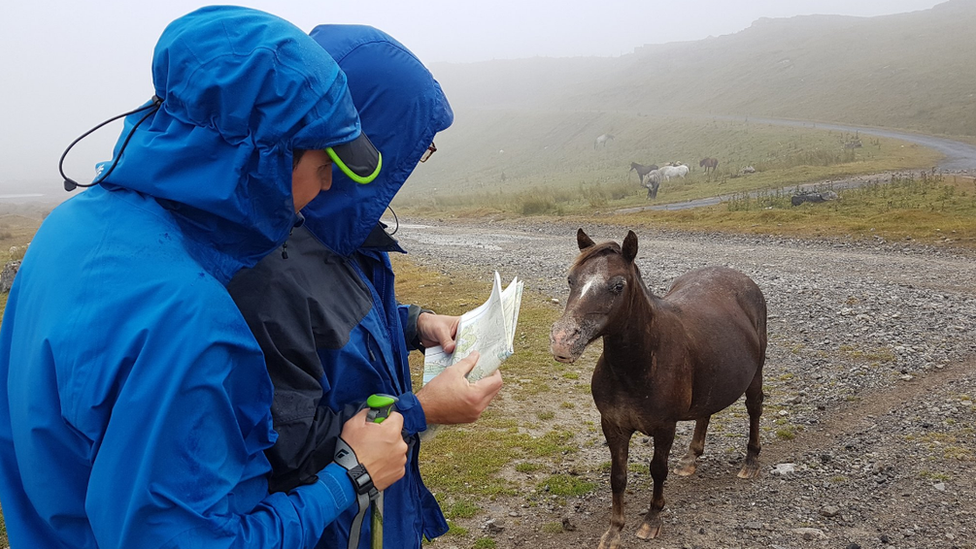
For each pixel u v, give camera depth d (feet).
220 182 4.12
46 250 4.17
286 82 4.17
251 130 4.15
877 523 15.12
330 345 5.57
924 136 196.03
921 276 45.29
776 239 66.13
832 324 33.40
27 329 4.05
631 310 12.50
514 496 17.47
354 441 5.08
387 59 6.52
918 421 21.04
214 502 3.90
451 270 56.34
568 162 300.20
